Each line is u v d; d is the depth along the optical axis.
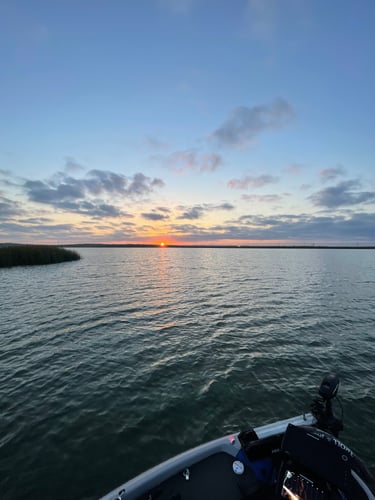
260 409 8.01
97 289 28.59
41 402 8.34
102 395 8.74
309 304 22.14
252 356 11.80
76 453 6.27
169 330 15.38
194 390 9.02
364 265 66.44
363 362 11.32
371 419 7.50
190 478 4.40
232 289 29.31
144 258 94.19
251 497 4.15
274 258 100.12
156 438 6.80
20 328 15.56
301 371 10.45
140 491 4.10
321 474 3.65
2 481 5.50
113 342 13.46
